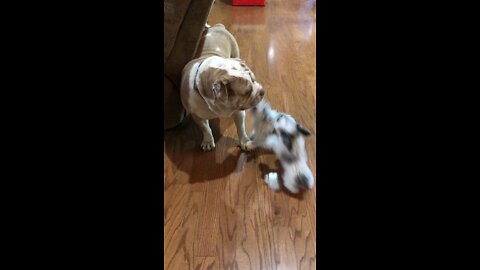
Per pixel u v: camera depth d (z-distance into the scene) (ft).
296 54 7.97
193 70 4.60
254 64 7.47
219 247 3.96
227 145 5.35
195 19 4.91
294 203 4.41
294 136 5.11
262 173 4.83
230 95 4.23
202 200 4.47
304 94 6.43
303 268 3.74
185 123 5.84
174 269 3.76
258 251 3.92
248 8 10.99
